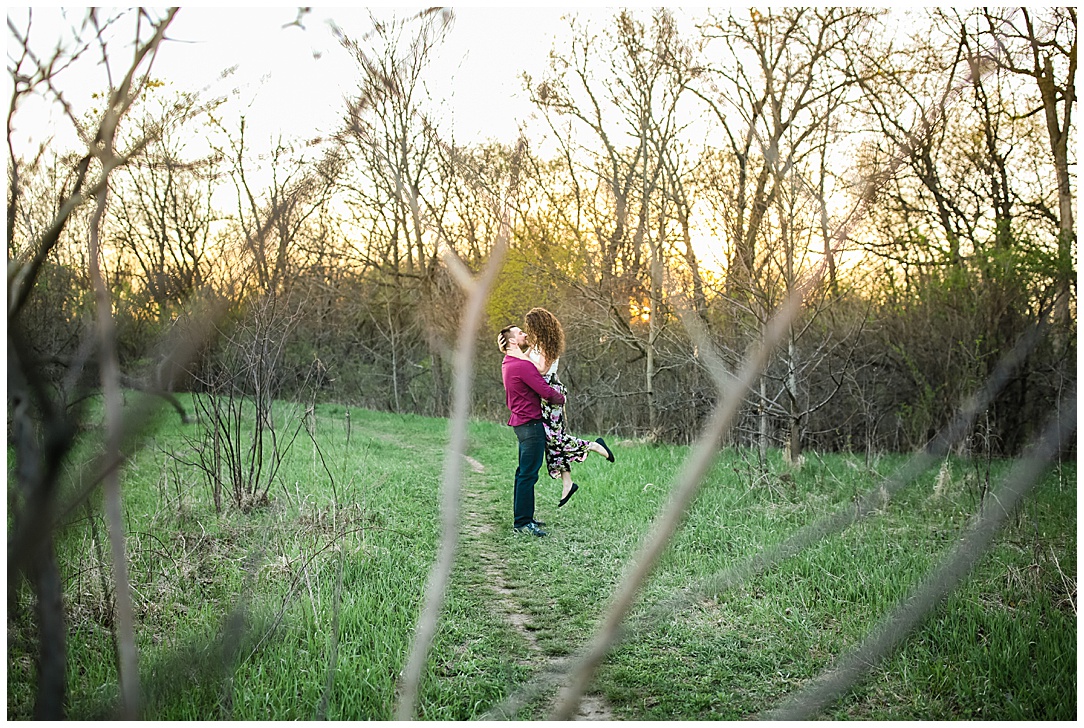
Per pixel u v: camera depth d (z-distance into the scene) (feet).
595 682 12.56
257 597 14.56
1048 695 11.64
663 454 35.50
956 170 38.32
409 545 20.43
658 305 35.68
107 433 3.19
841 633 14.26
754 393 28.60
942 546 18.83
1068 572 16.30
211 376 21.80
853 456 33.19
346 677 11.80
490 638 14.48
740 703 11.93
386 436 46.32
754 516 22.82
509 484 30.04
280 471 28.50
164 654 10.72
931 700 11.77
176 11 3.89
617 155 44.01
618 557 19.52
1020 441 33.17
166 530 19.16
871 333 37.65
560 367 57.93
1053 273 32.14
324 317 66.49
